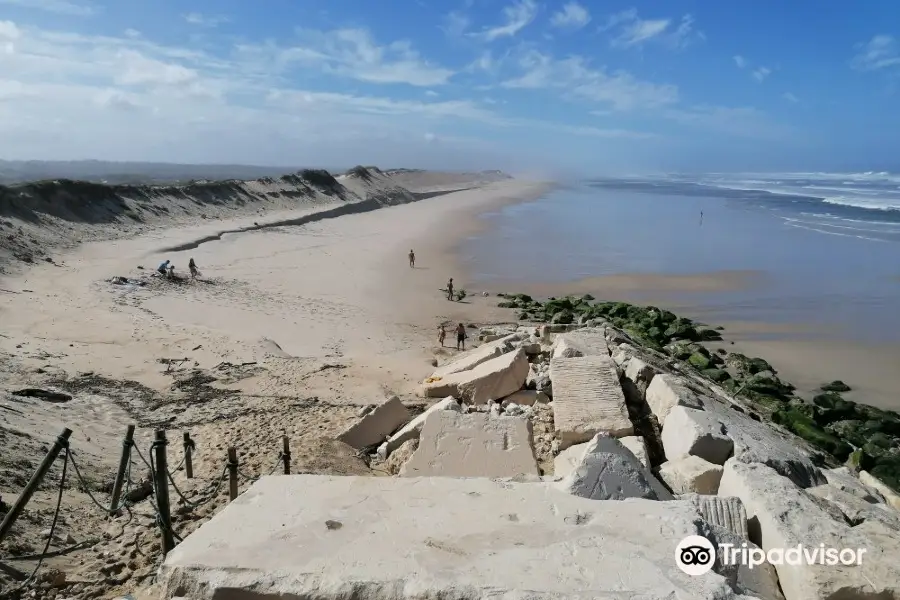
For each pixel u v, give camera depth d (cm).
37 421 1087
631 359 1204
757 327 2388
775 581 531
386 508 512
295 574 428
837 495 692
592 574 429
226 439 1079
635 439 853
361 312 2517
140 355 1716
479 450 812
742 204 7031
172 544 644
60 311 2053
